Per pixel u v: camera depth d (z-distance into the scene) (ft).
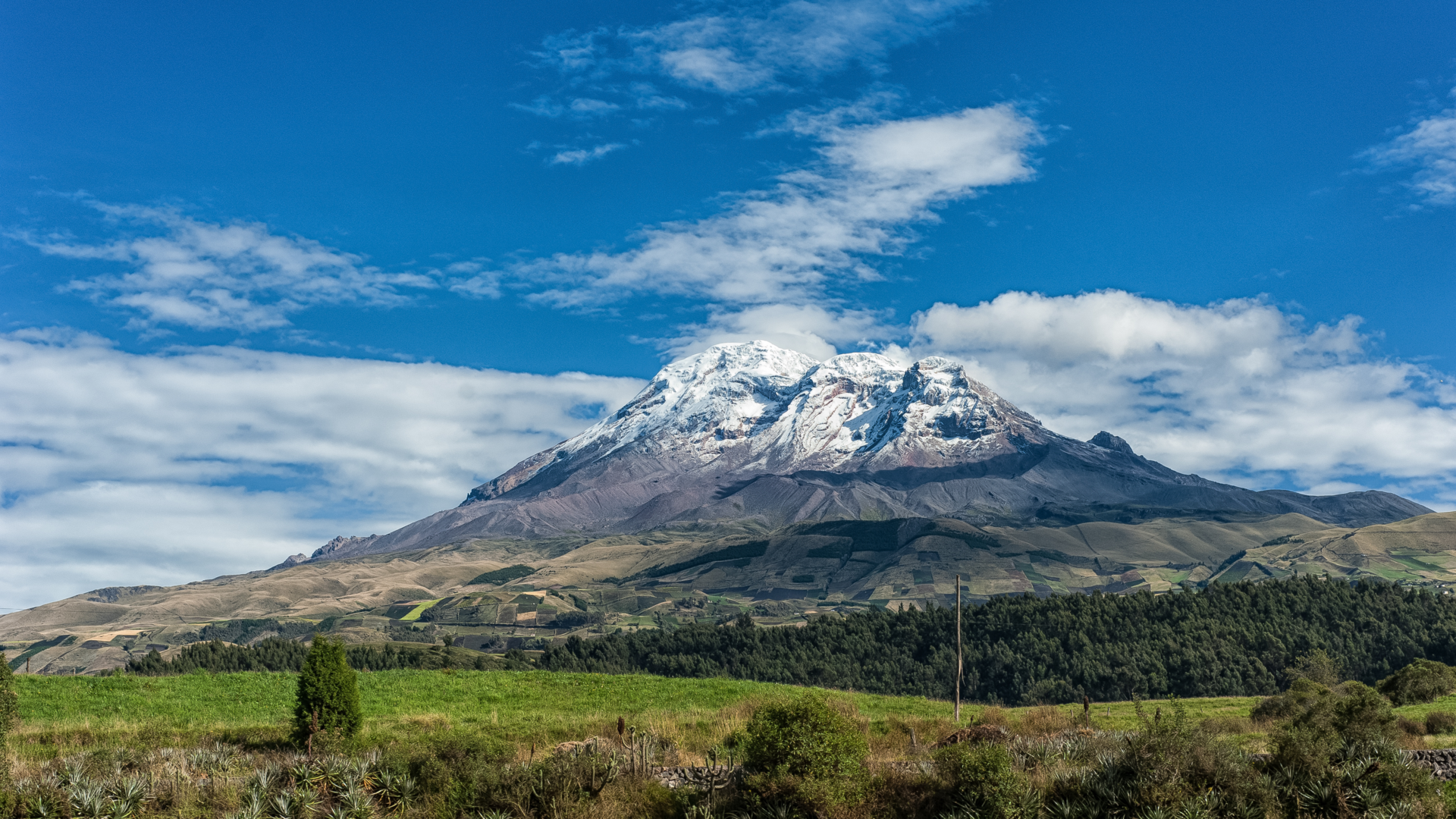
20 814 93.86
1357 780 84.28
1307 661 446.19
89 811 93.76
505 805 95.09
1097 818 85.30
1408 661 462.60
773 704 95.71
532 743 134.72
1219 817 82.38
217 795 99.76
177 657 450.30
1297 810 82.69
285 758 113.70
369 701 192.85
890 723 154.81
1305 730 92.79
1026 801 86.84
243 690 194.49
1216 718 181.57
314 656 134.41
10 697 107.24
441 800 97.86
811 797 87.35
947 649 564.30
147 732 145.59
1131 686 465.47
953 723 158.61
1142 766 87.51
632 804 93.81
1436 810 82.17
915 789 89.86
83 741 140.26
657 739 124.67
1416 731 136.46
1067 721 154.81
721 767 102.58
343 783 100.27
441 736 138.10
